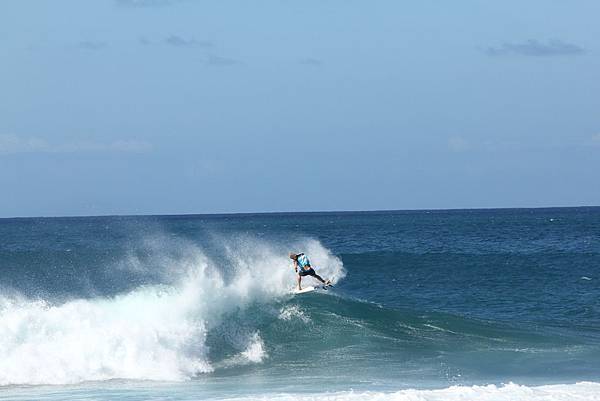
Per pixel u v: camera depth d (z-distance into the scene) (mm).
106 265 128750
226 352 64812
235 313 70750
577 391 48469
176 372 59531
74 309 62812
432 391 47969
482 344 70875
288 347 67438
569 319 91938
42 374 56938
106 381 56875
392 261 166500
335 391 52625
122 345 59969
